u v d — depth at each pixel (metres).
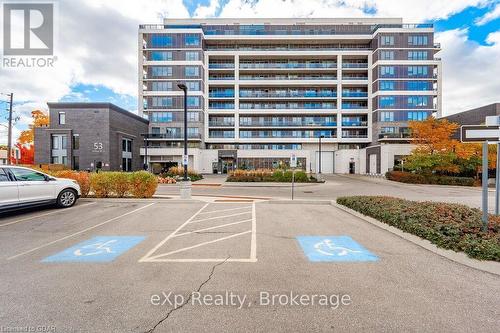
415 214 6.72
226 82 51.34
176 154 45.78
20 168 9.12
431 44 47.28
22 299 3.46
